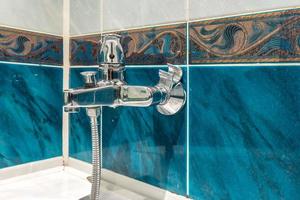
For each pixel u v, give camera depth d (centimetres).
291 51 42
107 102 50
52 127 74
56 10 73
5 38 64
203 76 51
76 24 73
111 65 52
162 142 57
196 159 52
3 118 64
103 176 69
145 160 60
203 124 51
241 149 47
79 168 74
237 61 47
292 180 42
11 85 65
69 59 75
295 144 41
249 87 46
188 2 53
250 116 46
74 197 63
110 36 52
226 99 48
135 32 61
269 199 44
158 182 58
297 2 41
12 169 67
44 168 73
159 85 53
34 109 70
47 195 64
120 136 65
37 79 70
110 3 66
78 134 74
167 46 56
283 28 42
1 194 62
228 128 48
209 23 50
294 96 41
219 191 50
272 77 43
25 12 67
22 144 68
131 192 63
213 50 50
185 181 54
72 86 75
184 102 54
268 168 44
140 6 60
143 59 60
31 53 69
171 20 55
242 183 47
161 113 57
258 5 44
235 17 47
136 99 50
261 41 44
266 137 44
